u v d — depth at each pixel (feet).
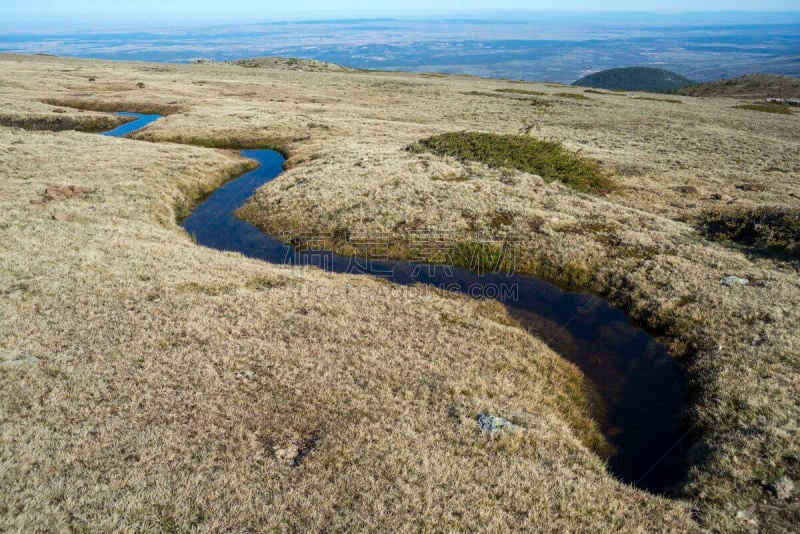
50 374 35.17
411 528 24.45
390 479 27.58
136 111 182.70
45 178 86.43
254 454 28.84
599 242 65.62
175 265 56.44
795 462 28.45
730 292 49.85
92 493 25.14
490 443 30.91
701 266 56.90
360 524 24.38
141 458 27.76
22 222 64.54
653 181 99.40
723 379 37.09
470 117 180.86
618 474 31.22
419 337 44.34
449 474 28.12
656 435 34.81
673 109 214.28
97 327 41.57
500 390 37.24
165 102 190.19
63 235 61.57
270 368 37.86
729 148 134.92
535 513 25.73
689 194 89.71
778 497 26.53
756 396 34.42
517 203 78.02
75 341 39.22
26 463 26.81
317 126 153.69
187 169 105.19
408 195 83.10
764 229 64.13
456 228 72.38
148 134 143.43
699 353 42.04
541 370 41.55
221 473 27.14
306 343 41.73
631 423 36.24
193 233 77.10
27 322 41.11
